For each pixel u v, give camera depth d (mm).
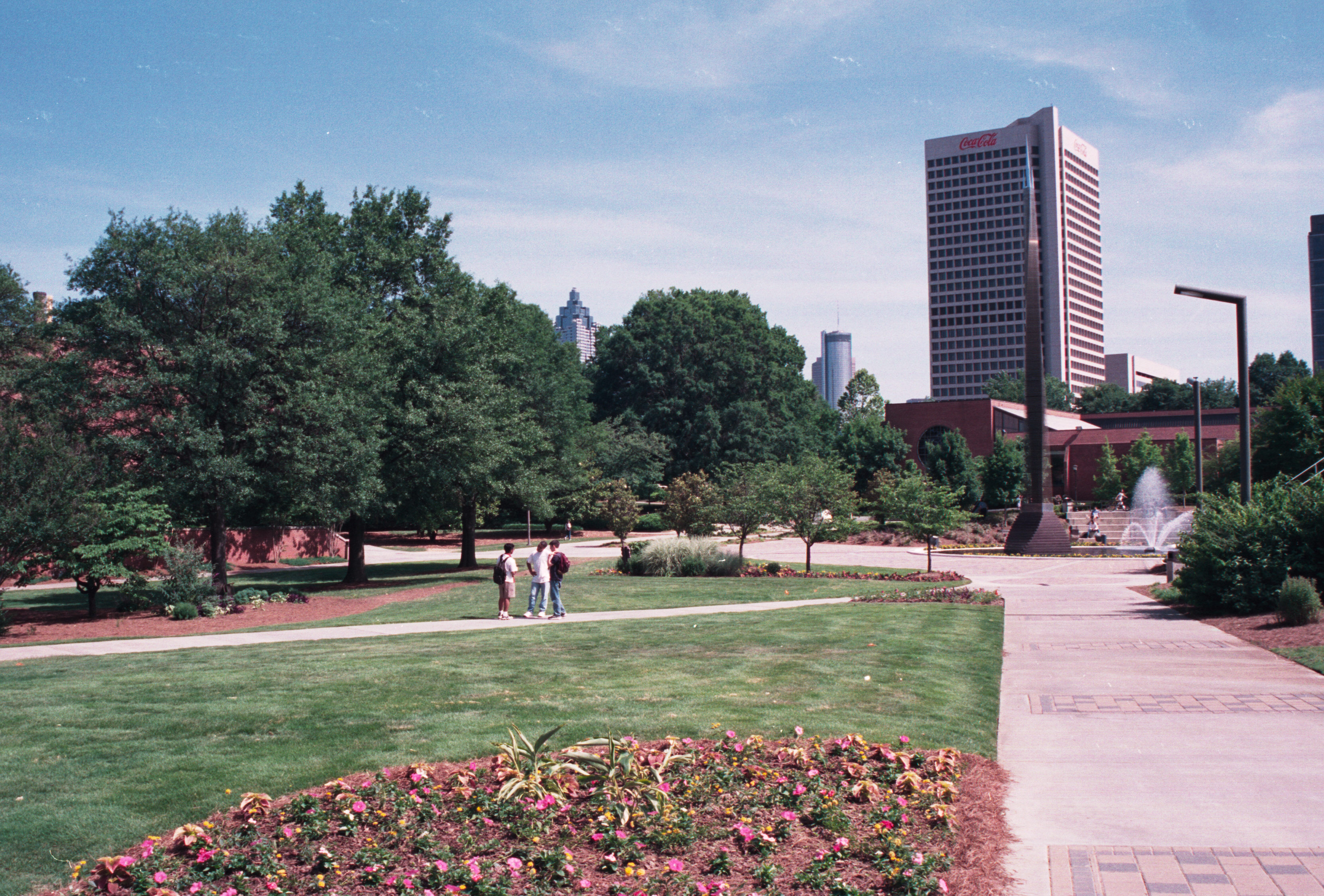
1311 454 38281
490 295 37844
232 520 44938
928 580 28328
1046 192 184125
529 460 39562
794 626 16172
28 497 18500
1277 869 5215
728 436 75625
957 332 190875
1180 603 19375
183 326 23484
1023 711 9406
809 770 6828
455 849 5457
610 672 11328
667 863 5172
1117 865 5348
